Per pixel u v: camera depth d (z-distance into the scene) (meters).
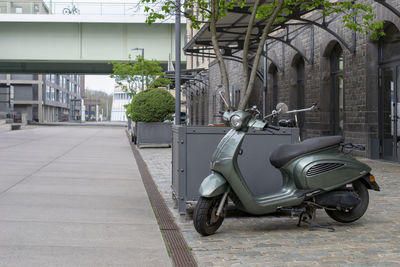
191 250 4.45
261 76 20.92
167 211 6.29
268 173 5.97
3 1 34.47
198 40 17.30
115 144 20.94
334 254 4.30
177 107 12.35
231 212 6.16
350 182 5.24
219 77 30.73
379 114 13.17
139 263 4.03
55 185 8.29
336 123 15.62
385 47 12.86
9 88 53.56
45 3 34.62
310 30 16.53
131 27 35.84
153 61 29.22
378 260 4.12
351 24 10.13
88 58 35.84
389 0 12.00
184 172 5.84
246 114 4.88
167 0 8.04
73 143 20.56
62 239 4.74
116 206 6.54
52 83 88.50
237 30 15.85
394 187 8.25
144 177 9.76
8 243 4.54
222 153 4.84
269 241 4.77
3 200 6.72
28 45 35.47
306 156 5.17
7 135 26.00
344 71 14.50
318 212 6.25
